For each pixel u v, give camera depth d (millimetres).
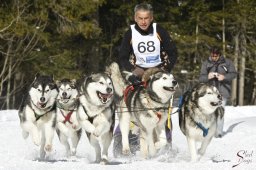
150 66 10680
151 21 10516
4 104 32031
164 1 35969
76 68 36312
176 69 36531
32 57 31656
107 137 9773
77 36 34875
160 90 9695
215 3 38594
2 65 32750
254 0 36062
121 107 10492
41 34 29953
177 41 34938
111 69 10703
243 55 38531
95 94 9555
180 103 10164
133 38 10570
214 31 38562
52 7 30609
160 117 9930
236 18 36688
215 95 9336
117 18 37750
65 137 11250
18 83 33844
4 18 29594
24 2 29516
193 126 9656
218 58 15922
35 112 10180
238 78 41594
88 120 9812
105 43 36719
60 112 11133
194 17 36188
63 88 10992
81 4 30828
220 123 14211
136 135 11117
